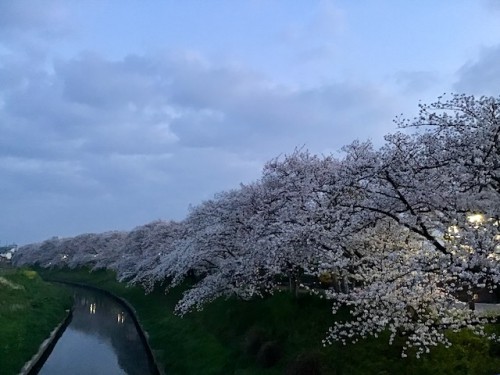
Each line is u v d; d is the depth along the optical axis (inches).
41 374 976.3
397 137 528.1
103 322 1584.6
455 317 505.7
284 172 847.7
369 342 592.1
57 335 1309.1
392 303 482.9
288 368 595.5
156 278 1429.6
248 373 664.4
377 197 539.5
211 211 1081.4
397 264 510.6
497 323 537.3
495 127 464.1
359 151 653.3
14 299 1453.0
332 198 594.6
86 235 3452.3
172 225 1959.9
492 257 451.2
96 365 1043.3
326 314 706.8
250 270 790.5
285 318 762.8
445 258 450.9
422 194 499.5
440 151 508.1
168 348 965.8
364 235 597.0
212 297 976.3
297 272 800.9
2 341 992.2
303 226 585.3
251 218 793.6
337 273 616.7
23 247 4490.7
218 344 840.9
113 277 2571.4
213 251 978.1
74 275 3078.2
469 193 496.4
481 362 497.4
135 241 2209.6
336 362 585.0
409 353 542.9
